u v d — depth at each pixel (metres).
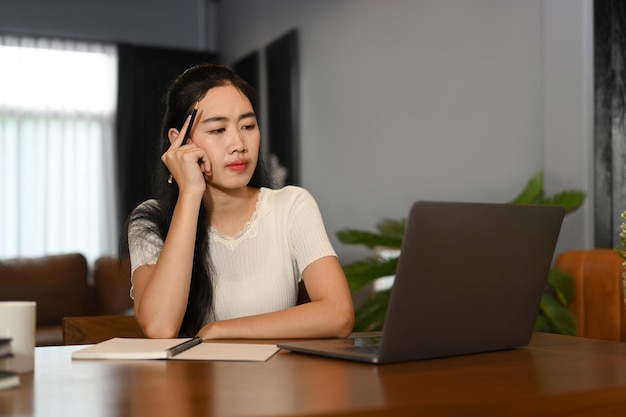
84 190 7.19
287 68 6.24
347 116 5.52
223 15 7.76
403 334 1.25
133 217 2.06
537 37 3.74
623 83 3.31
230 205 2.07
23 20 7.16
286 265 2.09
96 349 1.39
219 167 1.91
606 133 3.35
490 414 0.97
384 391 1.02
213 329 1.65
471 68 4.23
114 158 7.26
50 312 5.66
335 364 1.26
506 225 1.35
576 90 3.48
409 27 4.78
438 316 1.29
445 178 4.45
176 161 1.84
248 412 0.89
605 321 2.83
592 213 3.42
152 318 1.74
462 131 4.30
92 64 7.27
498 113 4.02
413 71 4.75
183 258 1.78
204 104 1.92
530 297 1.46
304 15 6.11
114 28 7.53
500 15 3.99
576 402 1.03
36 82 7.07
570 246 3.53
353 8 5.41
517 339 1.47
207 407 0.92
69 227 7.14
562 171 3.56
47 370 1.21
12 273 5.63
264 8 6.80
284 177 6.30
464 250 1.28
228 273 2.06
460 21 4.30
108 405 0.94
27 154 7.02
